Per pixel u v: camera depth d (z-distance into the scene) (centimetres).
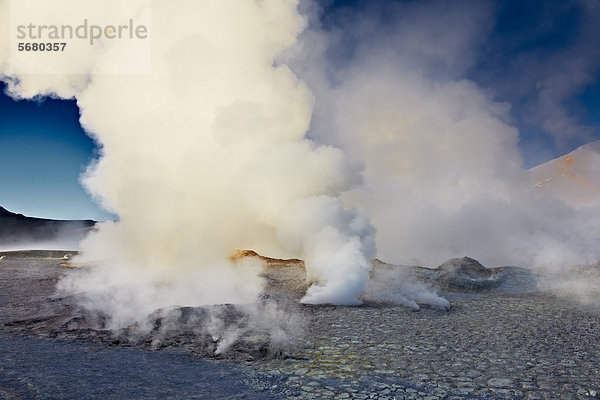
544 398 525
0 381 484
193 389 518
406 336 838
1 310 960
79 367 573
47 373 532
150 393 490
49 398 444
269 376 588
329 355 702
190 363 640
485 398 522
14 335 747
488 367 649
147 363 623
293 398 504
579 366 659
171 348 723
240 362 657
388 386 557
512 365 660
